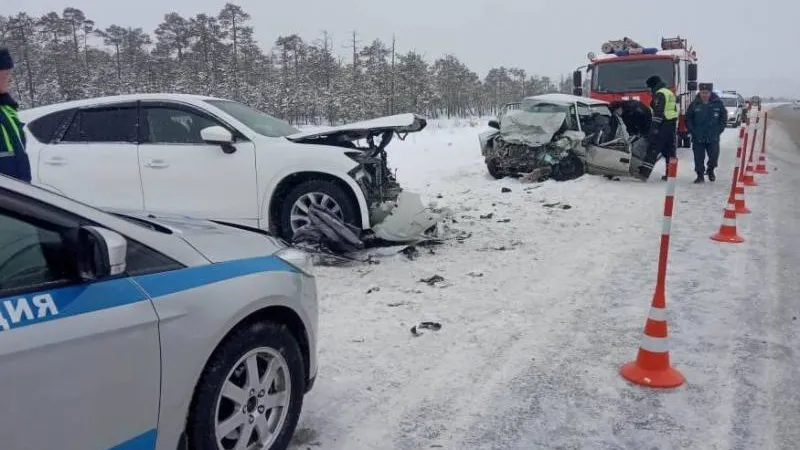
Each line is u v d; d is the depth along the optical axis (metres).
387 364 4.36
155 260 2.62
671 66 15.88
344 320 5.16
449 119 71.31
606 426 3.57
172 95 6.91
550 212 9.72
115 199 6.73
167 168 6.63
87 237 2.28
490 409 3.76
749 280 6.23
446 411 3.74
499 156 13.02
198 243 2.94
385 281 6.20
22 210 2.26
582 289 6.01
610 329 5.00
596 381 4.11
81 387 2.18
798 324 5.07
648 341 4.10
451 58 82.25
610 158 12.30
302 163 6.59
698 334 4.87
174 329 2.51
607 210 9.89
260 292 2.93
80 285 2.28
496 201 10.64
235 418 2.85
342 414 3.70
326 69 66.62
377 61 67.38
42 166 6.76
